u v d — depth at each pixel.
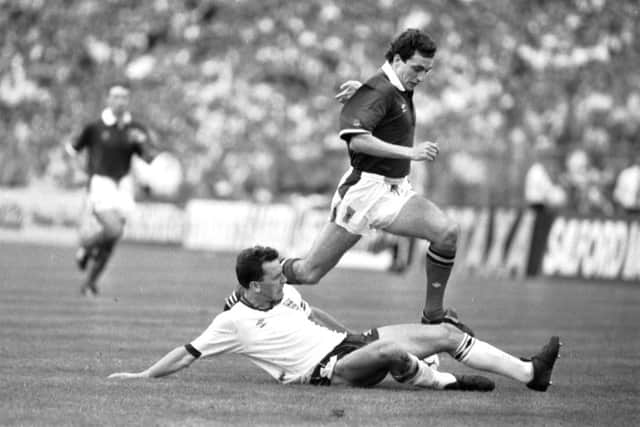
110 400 23.11
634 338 39.88
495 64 99.06
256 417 21.44
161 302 49.47
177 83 109.12
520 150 85.00
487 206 76.69
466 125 92.19
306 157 95.94
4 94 117.56
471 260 77.06
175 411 21.92
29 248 92.62
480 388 25.72
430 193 84.81
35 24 120.12
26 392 24.06
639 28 98.81
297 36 105.81
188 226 100.19
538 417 22.45
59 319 40.84
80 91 112.44
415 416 21.98
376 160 28.61
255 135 101.06
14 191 110.88
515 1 102.44
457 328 26.03
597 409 23.77
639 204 75.19
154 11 114.81
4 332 36.31
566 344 37.47
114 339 35.06
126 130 51.81
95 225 53.16
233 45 109.06
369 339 25.94
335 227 29.30
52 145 110.12
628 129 89.69
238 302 26.31
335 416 21.75
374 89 28.23
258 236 92.94
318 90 102.06
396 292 59.12
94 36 116.06
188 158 103.50
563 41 99.06
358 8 105.25
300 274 29.66
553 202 78.81
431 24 101.50
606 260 68.88
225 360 30.47
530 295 59.53
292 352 25.88
